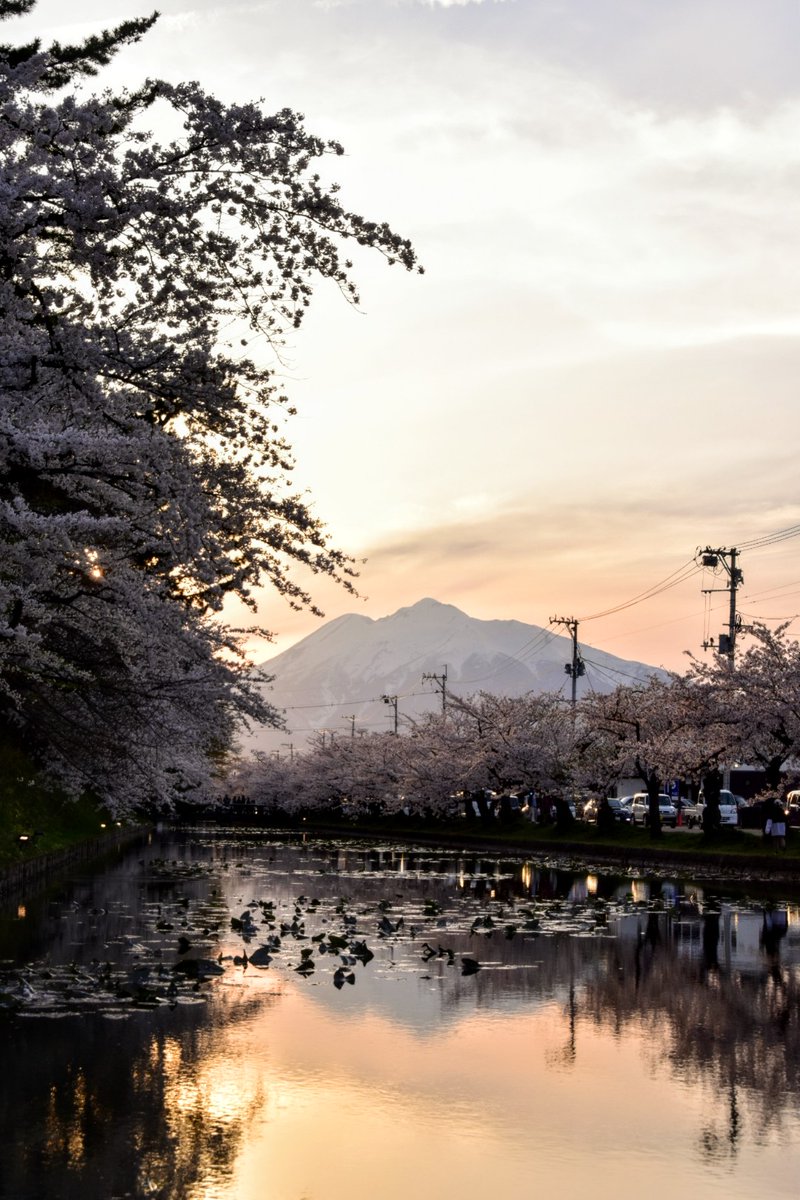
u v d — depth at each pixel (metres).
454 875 36.78
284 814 122.81
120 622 18.34
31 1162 7.68
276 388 14.51
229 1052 10.80
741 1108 9.35
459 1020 12.66
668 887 32.62
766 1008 13.63
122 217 11.82
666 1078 10.27
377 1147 8.19
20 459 12.95
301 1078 9.95
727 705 39.91
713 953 18.28
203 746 25.33
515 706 69.62
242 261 12.93
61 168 12.02
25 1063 10.22
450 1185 7.45
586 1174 7.71
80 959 16.31
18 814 36.31
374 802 91.69
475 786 68.94
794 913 25.05
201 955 16.89
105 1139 8.19
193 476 14.03
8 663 18.14
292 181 12.31
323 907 24.75
